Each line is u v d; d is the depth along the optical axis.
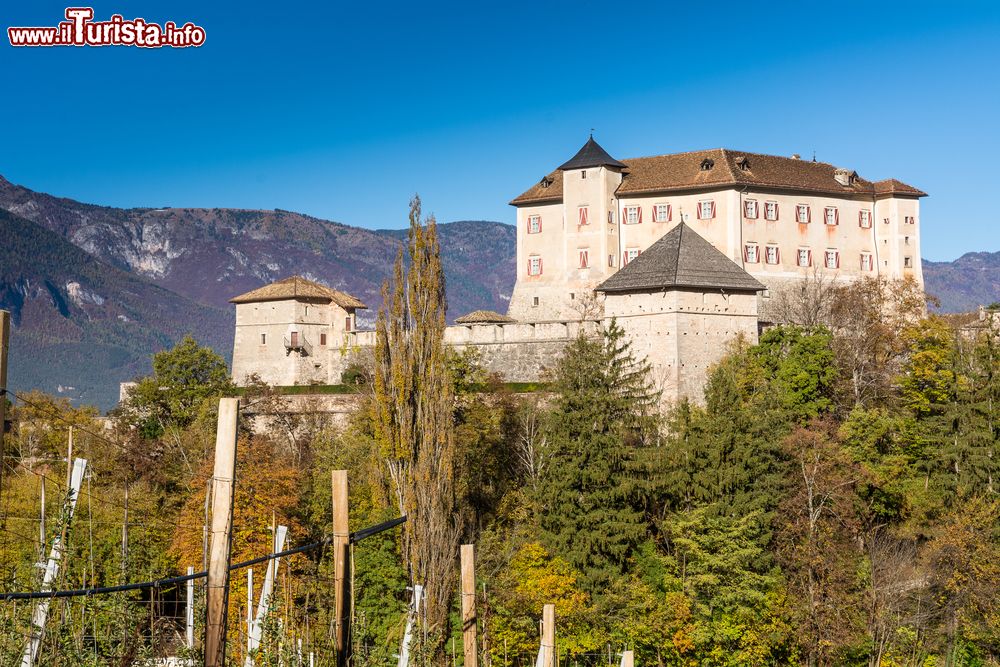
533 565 66.62
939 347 91.94
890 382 92.00
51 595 17.64
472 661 30.06
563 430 72.75
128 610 29.84
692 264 88.00
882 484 73.31
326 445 83.25
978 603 65.81
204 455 80.19
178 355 98.94
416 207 64.81
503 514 73.44
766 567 67.12
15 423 87.12
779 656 64.94
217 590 18.86
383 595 60.25
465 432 77.19
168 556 64.25
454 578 59.38
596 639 63.03
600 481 70.56
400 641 43.69
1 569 40.09
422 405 62.44
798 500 68.31
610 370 76.12
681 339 85.88
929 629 66.50
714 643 64.62
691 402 85.75
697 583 66.00
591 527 69.38
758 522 68.06
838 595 63.91
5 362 18.25
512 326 97.12
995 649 66.50
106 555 54.16
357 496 70.88
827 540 66.31
